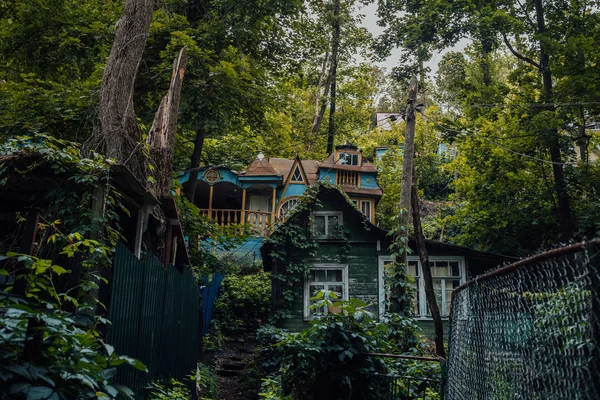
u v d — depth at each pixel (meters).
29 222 3.65
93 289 4.86
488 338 3.90
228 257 22.67
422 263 12.76
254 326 17.70
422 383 7.86
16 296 3.40
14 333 2.89
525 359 3.00
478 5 20.34
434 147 36.75
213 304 17.31
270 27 17.20
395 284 12.66
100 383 3.16
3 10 16.22
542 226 20.77
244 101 16.05
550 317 2.61
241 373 13.45
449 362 5.81
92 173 5.32
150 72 15.43
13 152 5.21
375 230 17.44
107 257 4.94
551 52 18.12
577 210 19.44
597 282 2.10
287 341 7.41
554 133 18.47
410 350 10.44
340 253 17.42
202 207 29.75
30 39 15.18
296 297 17.03
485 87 20.05
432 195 35.22
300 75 19.53
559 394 2.50
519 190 20.55
